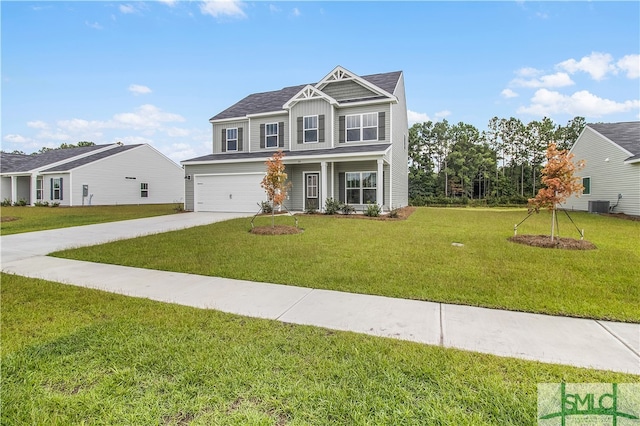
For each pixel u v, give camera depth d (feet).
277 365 8.87
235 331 11.10
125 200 90.38
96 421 6.75
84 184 81.00
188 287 16.48
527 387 7.82
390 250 24.02
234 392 7.70
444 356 9.30
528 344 10.17
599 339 10.52
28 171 81.92
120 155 89.04
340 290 15.74
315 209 52.37
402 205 69.56
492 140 146.82
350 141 55.77
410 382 8.07
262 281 17.39
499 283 16.28
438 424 6.57
